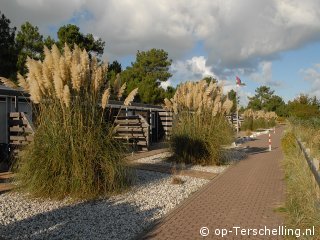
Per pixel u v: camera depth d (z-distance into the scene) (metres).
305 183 7.59
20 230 5.41
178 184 9.36
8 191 7.71
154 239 5.26
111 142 7.85
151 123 22.69
